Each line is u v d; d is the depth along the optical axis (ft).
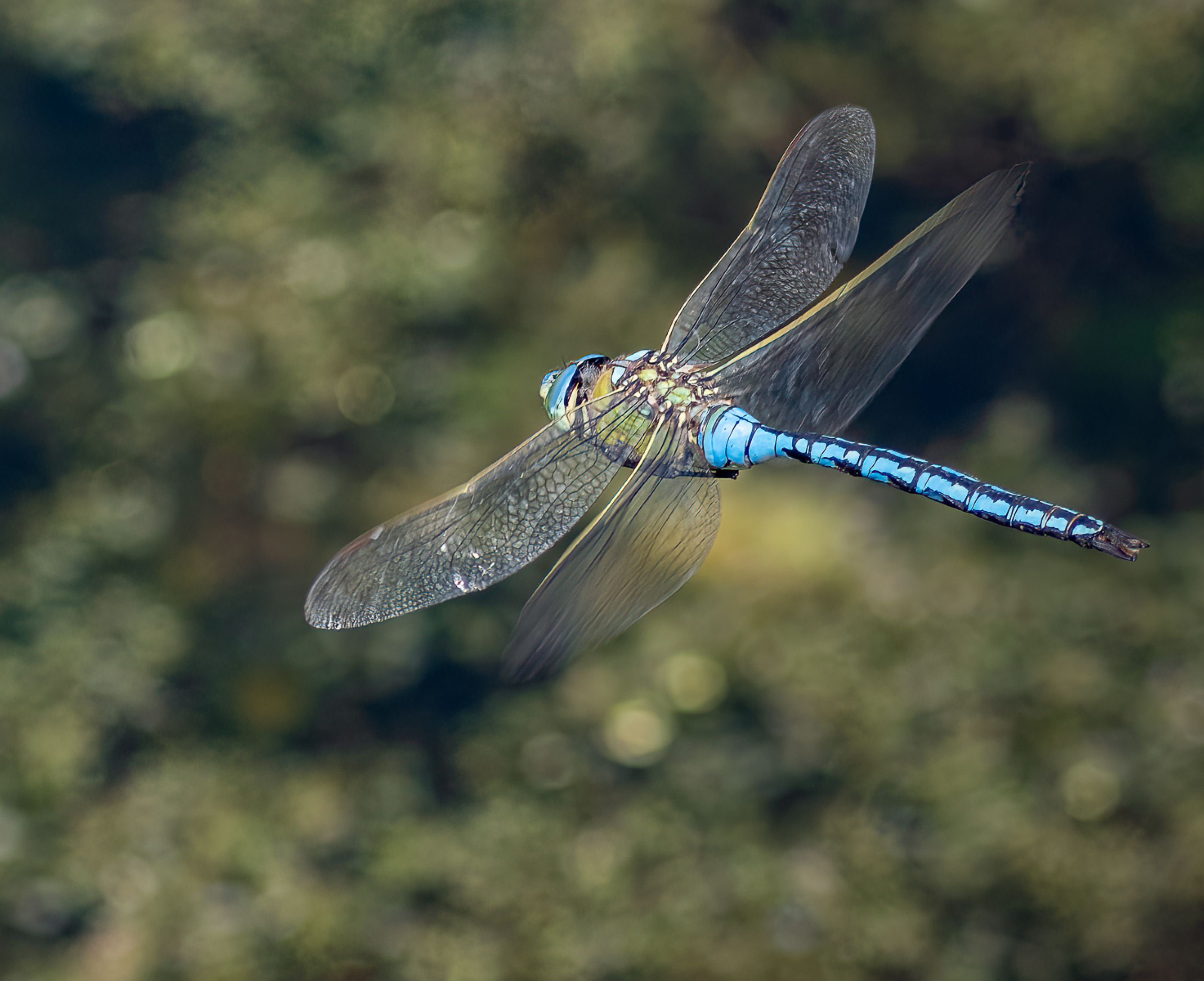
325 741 9.83
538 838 8.70
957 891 7.70
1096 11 9.45
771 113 10.15
